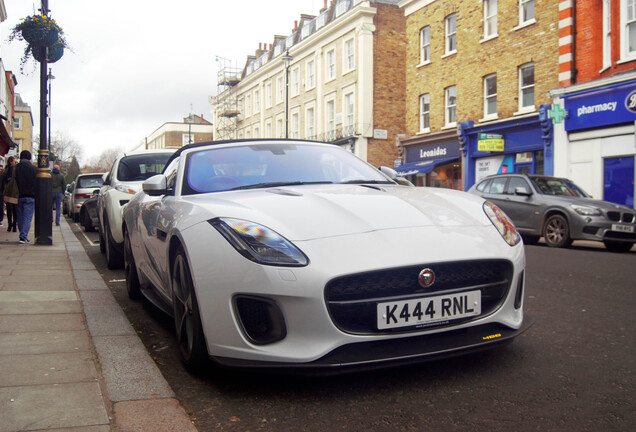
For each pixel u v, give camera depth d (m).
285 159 4.07
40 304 4.47
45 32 9.10
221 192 3.53
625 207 10.00
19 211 9.54
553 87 17.19
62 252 8.38
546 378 2.84
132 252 4.89
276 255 2.57
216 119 56.34
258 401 2.63
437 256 2.65
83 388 2.61
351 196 3.21
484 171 20.47
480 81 20.36
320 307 2.50
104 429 2.18
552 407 2.47
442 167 23.06
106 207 6.97
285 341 2.54
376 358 2.54
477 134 20.44
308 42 33.88
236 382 2.89
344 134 29.64
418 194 3.42
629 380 2.80
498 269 2.88
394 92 28.78
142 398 2.57
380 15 28.44
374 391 2.71
